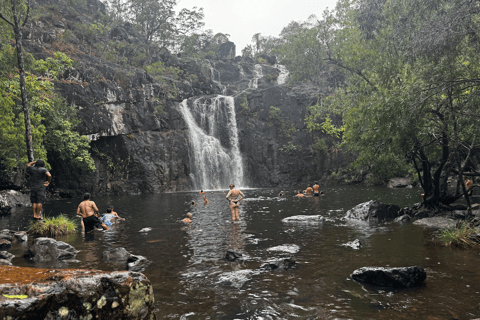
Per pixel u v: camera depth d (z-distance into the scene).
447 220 11.53
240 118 51.28
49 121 31.14
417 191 28.08
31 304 2.11
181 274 6.11
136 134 41.19
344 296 4.81
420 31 12.07
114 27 59.47
